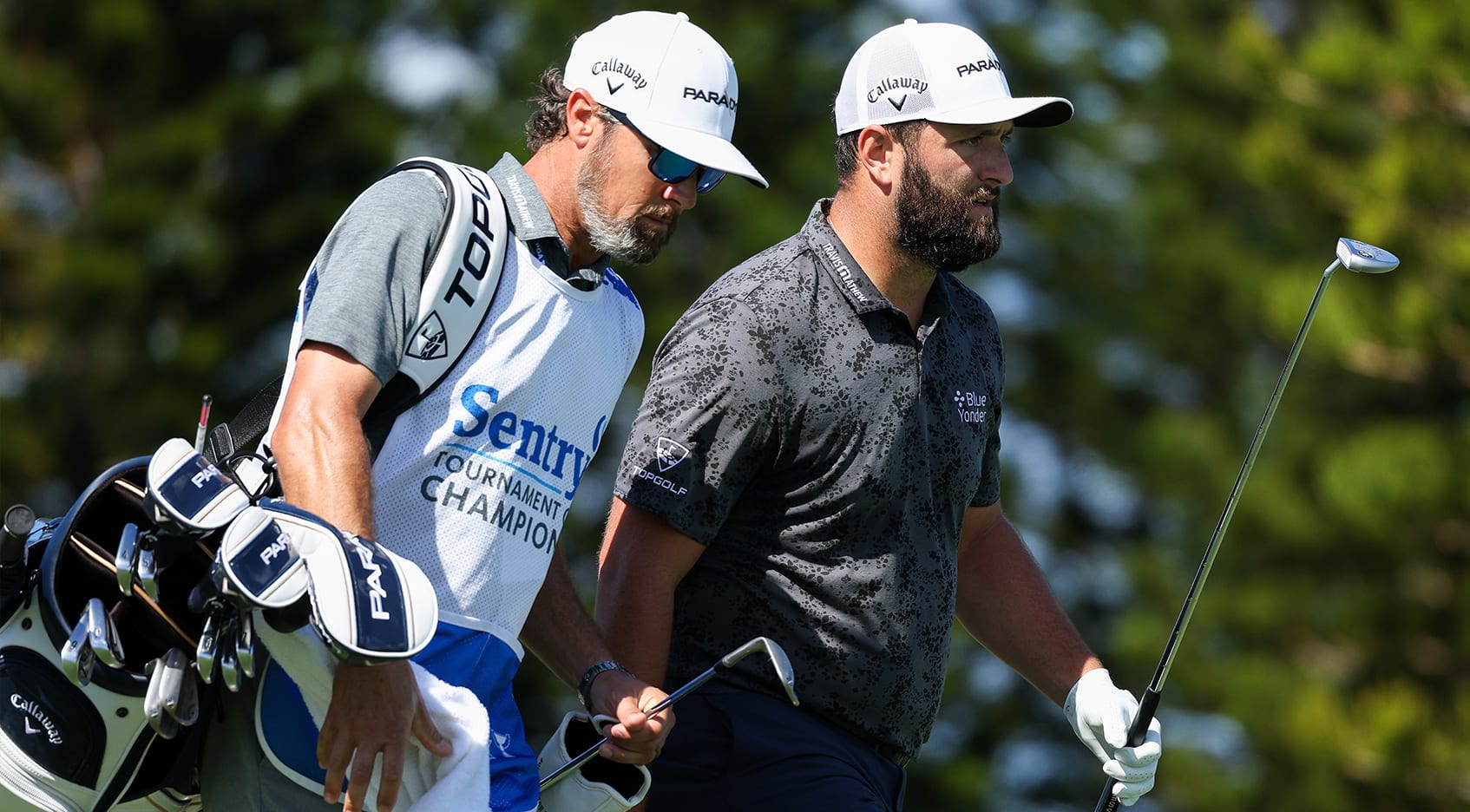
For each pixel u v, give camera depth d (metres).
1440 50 52.88
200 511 10.48
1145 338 67.94
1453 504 51.56
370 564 10.65
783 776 14.45
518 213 12.30
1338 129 56.03
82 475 63.62
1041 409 69.81
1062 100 14.80
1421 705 51.34
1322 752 51.34
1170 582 59.03
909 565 14.76
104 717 10.98
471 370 11.91
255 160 65.75
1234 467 58.72
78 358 63.22
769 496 14.62
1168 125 65.31
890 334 14.73
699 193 12.98
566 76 12.94
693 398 14.46
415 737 11.36
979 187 14.80
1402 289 51.91
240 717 11.72
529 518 12.24
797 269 14.79
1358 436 55.12
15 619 11.11
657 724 13.09
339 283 11.50
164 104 66.12
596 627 13.84
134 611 11.28
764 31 66.44
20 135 64.19
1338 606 54.81
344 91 64.88
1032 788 69.50
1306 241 58.34
